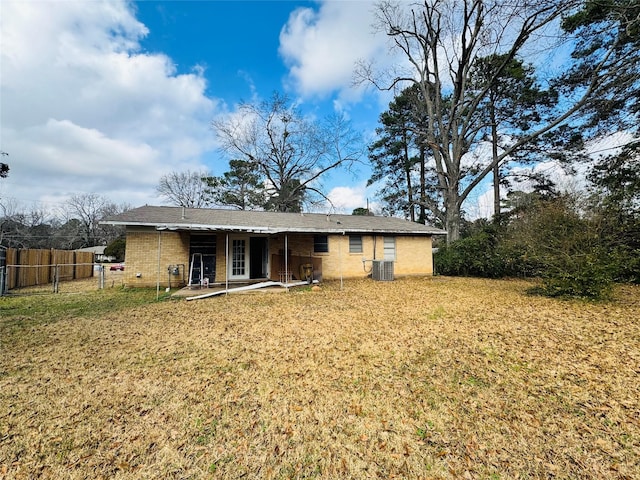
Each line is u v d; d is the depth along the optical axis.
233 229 10.45
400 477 2.24
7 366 4.22
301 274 13.15
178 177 33.88
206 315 7.16
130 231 11.56
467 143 19.86
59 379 3.82
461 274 16.58
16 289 11.41
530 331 5.67
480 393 3.44
